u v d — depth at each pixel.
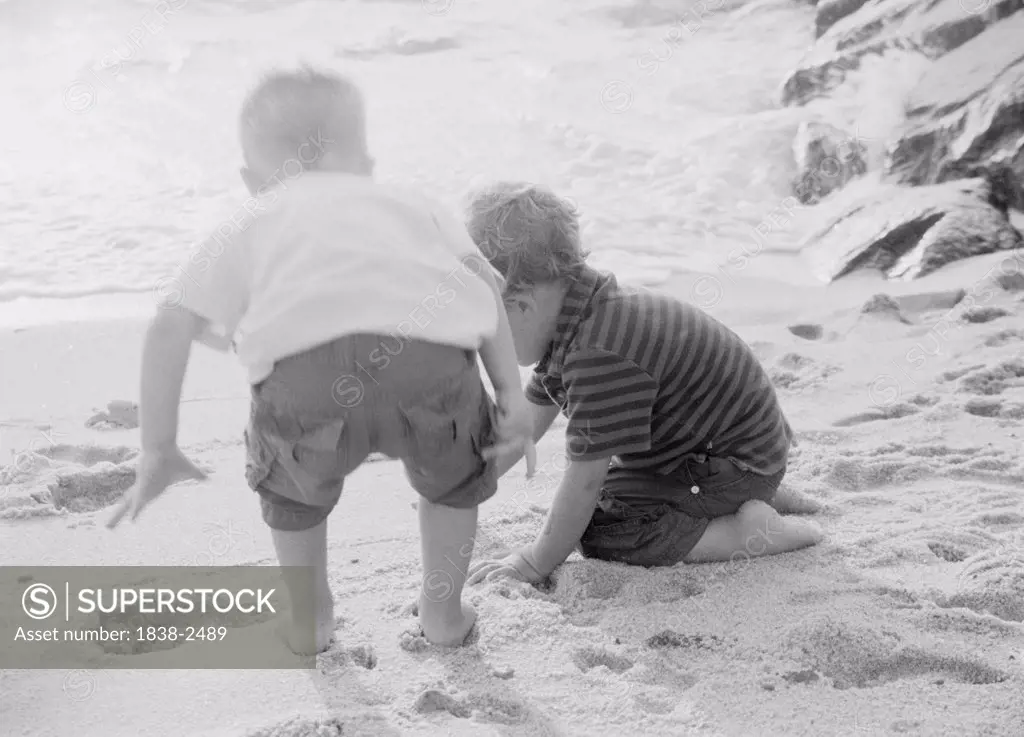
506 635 2.48
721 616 2.58
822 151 7.65
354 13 13.03
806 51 10.30
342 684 2.29
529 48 11.62
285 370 2.12
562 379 2.72
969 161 6.81
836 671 2.38
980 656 2.38
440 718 2.18
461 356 2.20
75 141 9.43
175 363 2.16
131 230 7.17
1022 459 3.52
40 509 3.19
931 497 3.27
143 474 2.18
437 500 2.31
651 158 8.42
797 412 4.02
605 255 6.54
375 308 2.12
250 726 2.10
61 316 5.50
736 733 2.12
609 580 2.79
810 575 2.78
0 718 2.19
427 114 9.77
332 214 2.21
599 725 2.15
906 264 6.15
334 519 3.17
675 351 2.70
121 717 2.19
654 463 2.85
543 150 8.75
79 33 12.51
